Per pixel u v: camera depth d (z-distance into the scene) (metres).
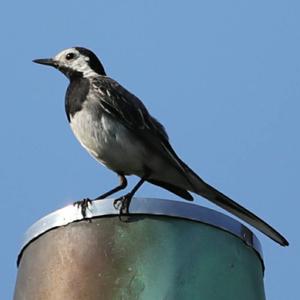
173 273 9.05
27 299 9.41
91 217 9.46
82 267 9.12
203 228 9.50
